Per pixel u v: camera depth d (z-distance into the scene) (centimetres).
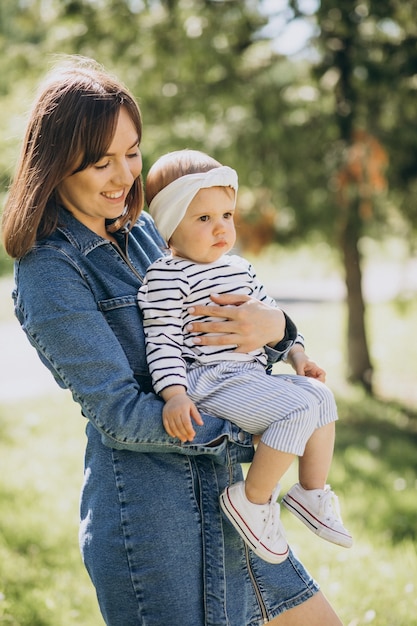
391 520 511
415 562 429
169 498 198
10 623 359
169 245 221
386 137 767
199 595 198
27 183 198
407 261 923
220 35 748
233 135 753
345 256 918
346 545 212
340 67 757
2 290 1862
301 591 218
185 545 197
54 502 535
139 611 198
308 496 214
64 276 196
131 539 197
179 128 775
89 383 190
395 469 656
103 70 224
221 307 209
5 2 860
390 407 896
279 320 215
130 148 203
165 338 201
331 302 1775
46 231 201
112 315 204
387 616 355
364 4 724
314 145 770
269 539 199
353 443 745
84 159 195
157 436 193
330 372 1023
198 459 205
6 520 491
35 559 434
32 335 195
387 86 732
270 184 773
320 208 783
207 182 209
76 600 383
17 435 730
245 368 209
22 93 885
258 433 209
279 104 760
